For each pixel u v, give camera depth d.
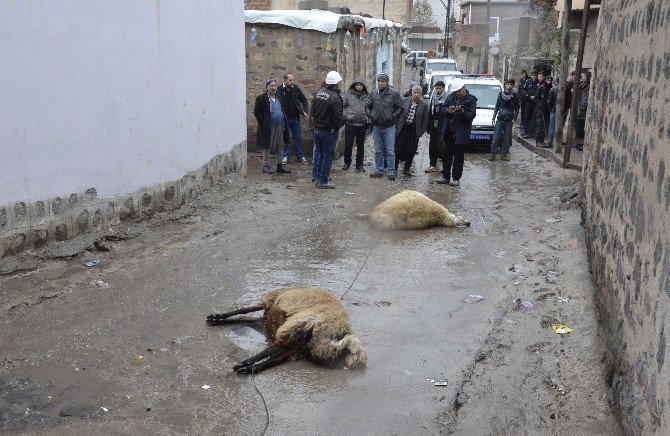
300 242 8.07
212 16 9.93
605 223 5.91
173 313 5.72
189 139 9.28
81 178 6.95
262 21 14.21
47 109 6.36
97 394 4.34
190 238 7.97
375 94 12.54
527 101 19.16
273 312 5.25
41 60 6.22
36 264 6.25
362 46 16.83
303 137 14.77
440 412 4.27
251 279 6.64
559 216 9.49
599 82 7.76
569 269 6.93
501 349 5.19
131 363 4.78
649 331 3.57
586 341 5.15
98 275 6.46
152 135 8.23
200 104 9.62
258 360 4.85
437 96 13.62
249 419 4.13
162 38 8.32
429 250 7.88
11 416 4.03
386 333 5.45
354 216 9.53
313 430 4.02
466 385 4.62
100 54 7.09
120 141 7.57
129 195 7.82
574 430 4.02
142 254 7.22
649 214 3.94
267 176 12.66
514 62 33.94
